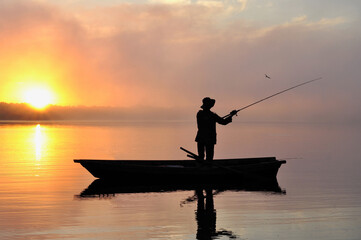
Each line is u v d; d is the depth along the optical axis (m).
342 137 47.97
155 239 7.35
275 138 45.50
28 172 16.61
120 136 48.75
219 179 14.19
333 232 7.76
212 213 9.36
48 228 8.06
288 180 14.77
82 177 15.30
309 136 50.72
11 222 8.53
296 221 8.59
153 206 10.18
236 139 43.12
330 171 17.23
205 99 14.03
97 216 9.09
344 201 10.79
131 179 13.91
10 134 53.88
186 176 13.88
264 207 10.04
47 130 71.88
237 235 7.57
